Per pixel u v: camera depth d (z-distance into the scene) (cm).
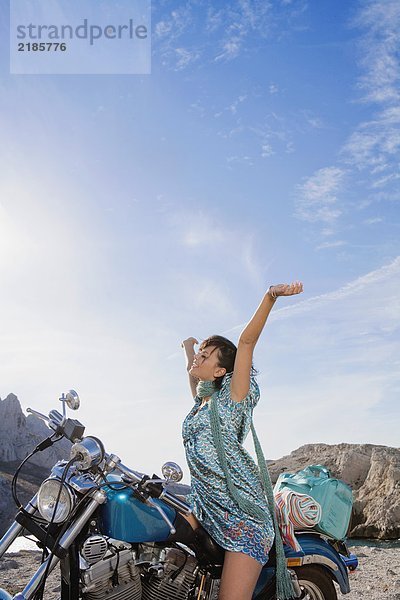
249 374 422
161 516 392
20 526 382
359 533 4406
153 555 396
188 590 404
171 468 409
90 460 372
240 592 393
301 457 5231
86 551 377
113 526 383
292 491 459
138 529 385
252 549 399
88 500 378
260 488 421
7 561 787
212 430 418
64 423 391
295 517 449
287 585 423
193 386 491
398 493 4491
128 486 387
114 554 384
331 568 456
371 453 5050
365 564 850
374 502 4544
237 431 426
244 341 418
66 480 377
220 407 423
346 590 460
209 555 411
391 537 4300
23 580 672
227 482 408
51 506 373
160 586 397
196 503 416
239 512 405
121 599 383
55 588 613
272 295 407
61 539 371
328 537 464
